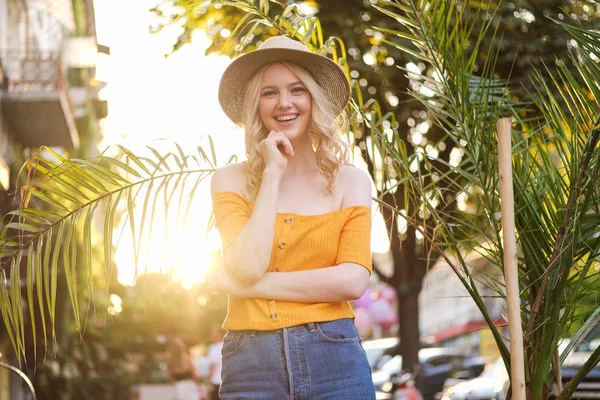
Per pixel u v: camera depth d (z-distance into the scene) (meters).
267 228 2.78
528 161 3.72
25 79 14.29
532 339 3.54
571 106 3.79
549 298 3.52
